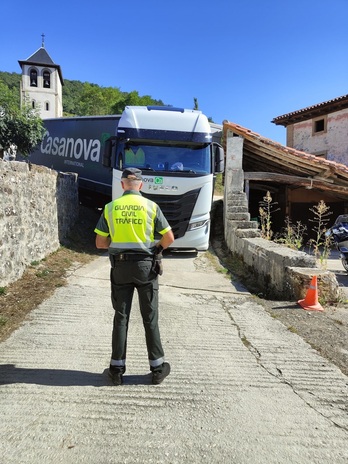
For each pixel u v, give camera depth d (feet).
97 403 9.14
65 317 15.23
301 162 39.42
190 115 29.35
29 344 12.51
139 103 242.78
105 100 265.13
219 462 7.19
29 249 21.90
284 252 20.94
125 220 10.04
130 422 8.39
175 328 14.73
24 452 7.29
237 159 37.24
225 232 36.40
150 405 9.12
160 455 7.34
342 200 54.49
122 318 10.23
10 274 18.67
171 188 27.55
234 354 12.37
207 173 28.43
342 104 67.97
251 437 7.98
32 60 175.11
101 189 42.47
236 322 15.66
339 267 35.04
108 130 41.83
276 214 59.47
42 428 8.06
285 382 10.51
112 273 10.27
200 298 19.30
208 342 13.38
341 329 15.14
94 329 14.12
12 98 56.03
